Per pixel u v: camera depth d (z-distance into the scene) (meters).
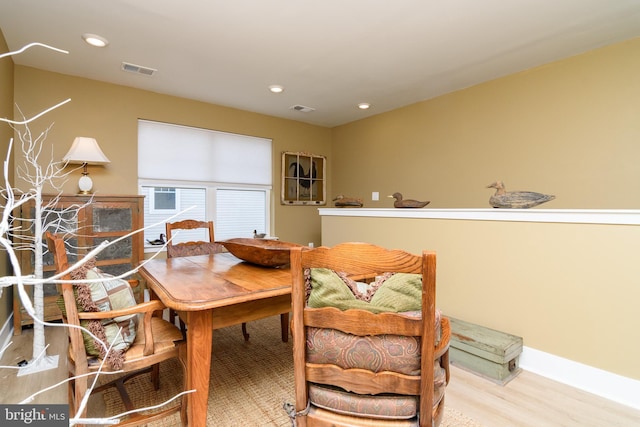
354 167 4.84
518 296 2.27
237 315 1.62
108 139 3.37
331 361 1.08
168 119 3.74
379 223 3.14
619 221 1.87
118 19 2.25
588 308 1.98
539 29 2.35
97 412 1.69
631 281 1.83
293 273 1.09
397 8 2.11
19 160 2.95
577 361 2.02
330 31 2.39
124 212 3.06
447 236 2.65
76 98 3.21
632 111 2.46
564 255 2.07
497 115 3.23
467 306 2.54
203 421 1.50
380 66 2.97
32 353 2.38
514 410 1.78
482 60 2.84
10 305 2.72
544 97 2.90
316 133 5.05
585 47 2.60
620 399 1.86
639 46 2.43
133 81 3.34
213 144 4.12
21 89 2.95
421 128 3.93
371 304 1.08
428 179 3.86
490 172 3.28
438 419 1.09
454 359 2.30
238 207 4.40
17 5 2.09
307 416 1.11
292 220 4.83
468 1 2.04
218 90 3.60
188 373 1.51
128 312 1.39
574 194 2.73
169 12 2.16
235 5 2.09
